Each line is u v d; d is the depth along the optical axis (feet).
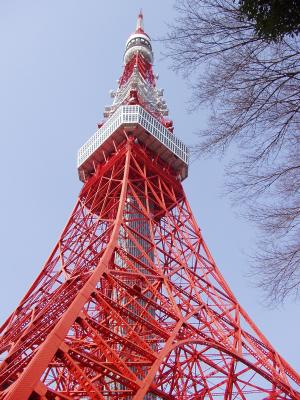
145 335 159.74
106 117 242.58
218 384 155.53
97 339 122.21
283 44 41.34
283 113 41.83
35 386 101.04
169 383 151.64
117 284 145.59
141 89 254.68
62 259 186.09
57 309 147.84
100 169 219.82
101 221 191.01
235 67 42.11
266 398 150.10
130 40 289.74
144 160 211.82
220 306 172.65
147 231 200.03
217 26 42.04
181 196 217.56
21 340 150.00
